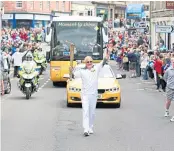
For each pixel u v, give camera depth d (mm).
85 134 14078
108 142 13195
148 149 12320
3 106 20391
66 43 28906
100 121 16703
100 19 29172
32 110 19266
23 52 35125
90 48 28828
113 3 104125
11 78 35062
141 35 58156
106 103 20172
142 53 36562
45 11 85750
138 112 18906
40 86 29797
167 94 17609
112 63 53531
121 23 84188
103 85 19859
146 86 30359
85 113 14156
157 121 16734
